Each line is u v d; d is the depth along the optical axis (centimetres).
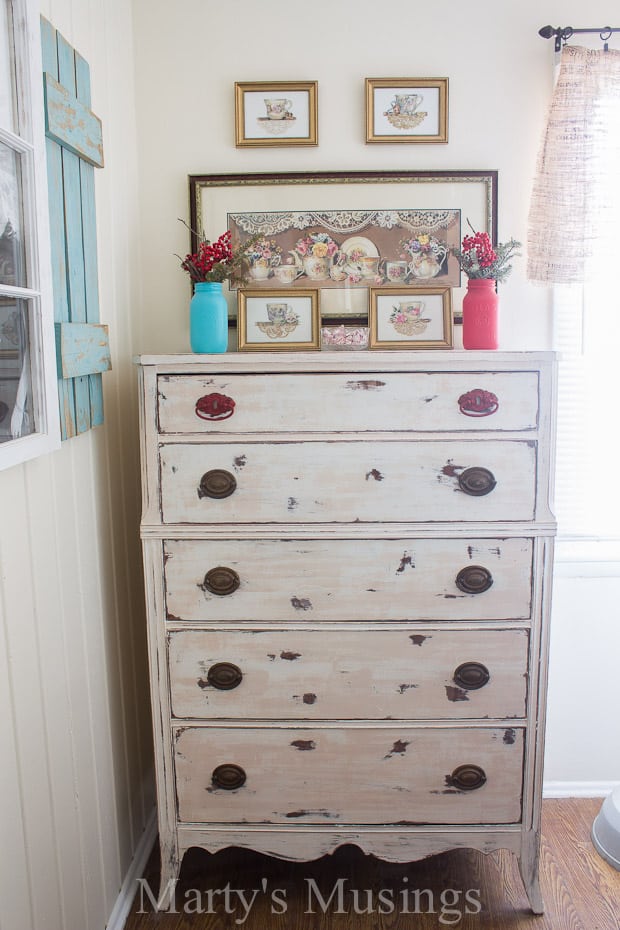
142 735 209
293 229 209
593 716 230
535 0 204
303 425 166
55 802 145
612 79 199
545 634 173
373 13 204
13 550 127
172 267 212
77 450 161
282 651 173
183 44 206
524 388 165
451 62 206
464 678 173
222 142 208
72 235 155
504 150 208
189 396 165
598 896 189
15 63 120
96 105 174
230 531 169
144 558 170
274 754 177
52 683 144
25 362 126
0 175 116
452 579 171
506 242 211
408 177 207
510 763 178
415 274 211
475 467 167
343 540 169
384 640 173
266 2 204
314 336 206
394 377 164
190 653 174
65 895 150
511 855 207
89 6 169
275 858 206
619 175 210
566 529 227
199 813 180
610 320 219
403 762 178
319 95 207
